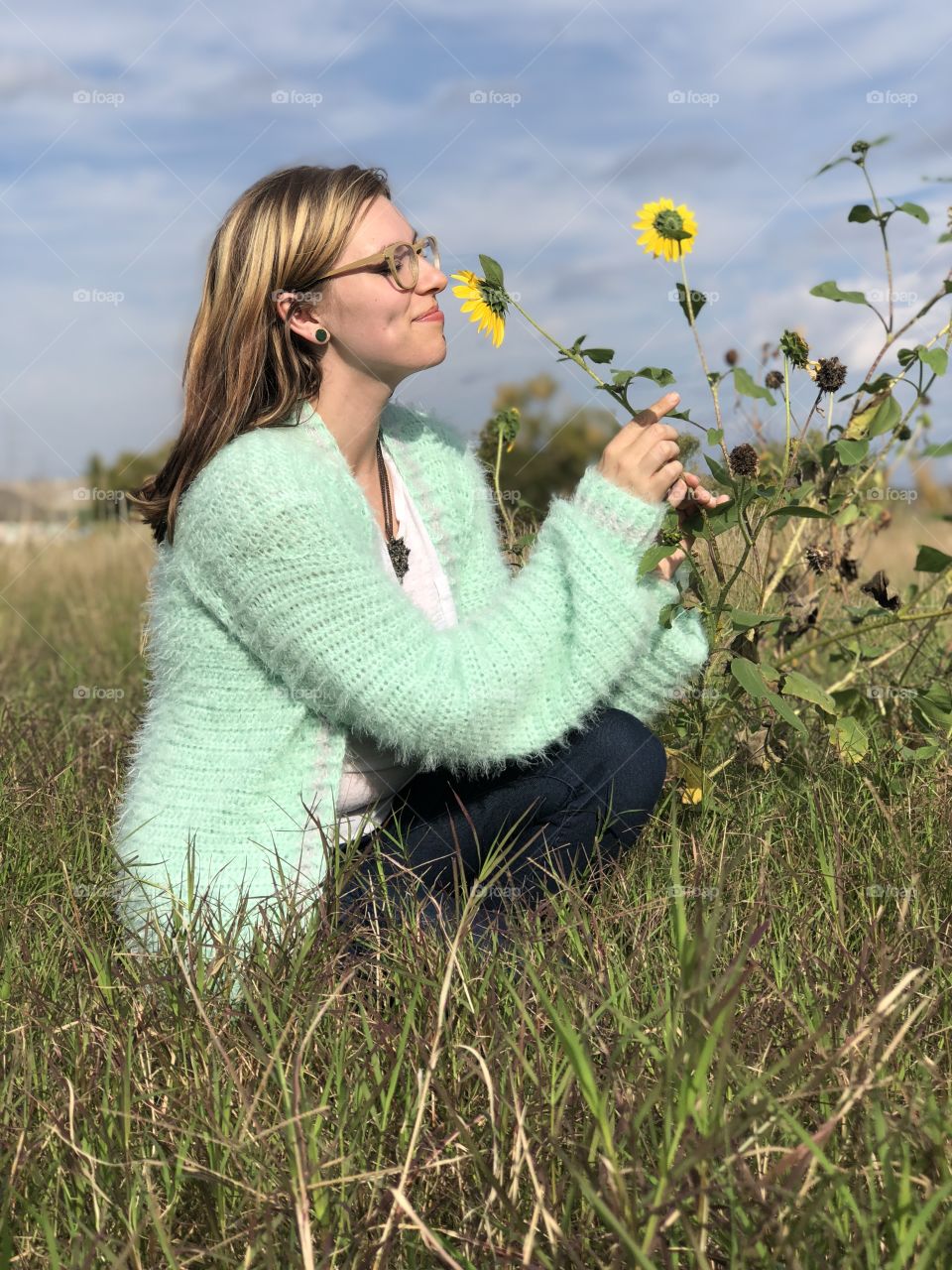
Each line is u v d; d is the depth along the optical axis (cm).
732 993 133
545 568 215
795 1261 122
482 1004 171
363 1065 163
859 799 246
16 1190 147
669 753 242
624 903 205
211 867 212
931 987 180
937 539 489
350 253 213
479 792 228
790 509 223
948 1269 128
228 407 214
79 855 238
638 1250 120
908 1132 139
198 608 217
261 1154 149
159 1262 142
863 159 237
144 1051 172
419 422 254
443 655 207
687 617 236
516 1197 140
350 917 202
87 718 367
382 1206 143
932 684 255
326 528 205
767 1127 139
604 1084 150
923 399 293
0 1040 175
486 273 222
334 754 218
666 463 216
